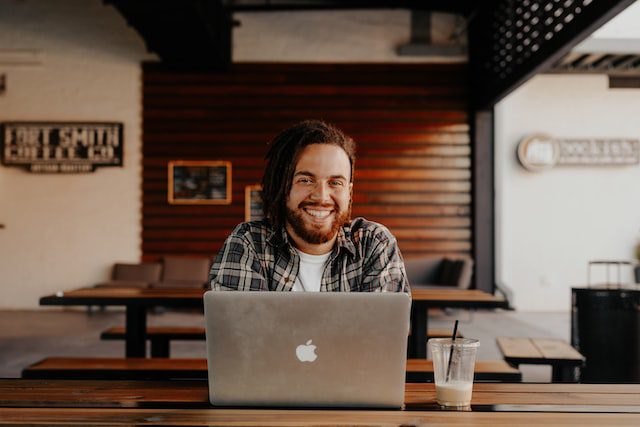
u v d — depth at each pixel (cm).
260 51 884
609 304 438
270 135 877
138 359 316
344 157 189
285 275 194
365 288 194
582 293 448
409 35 891
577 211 891
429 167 883
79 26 884
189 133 877
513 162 895
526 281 890
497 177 895
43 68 884
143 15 659
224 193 872
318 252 196
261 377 150
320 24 888
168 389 173
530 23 633
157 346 441
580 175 893
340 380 150
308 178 187
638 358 434
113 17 880
